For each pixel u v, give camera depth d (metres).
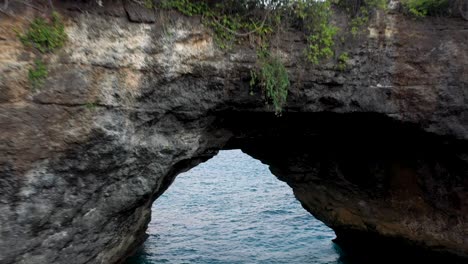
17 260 6.82
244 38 8.66
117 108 7.44
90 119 7.10
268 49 8.81
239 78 8.80
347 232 14.56
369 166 13.20
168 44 7.86
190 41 8.12
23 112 6.43
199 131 9.23
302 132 11.62
